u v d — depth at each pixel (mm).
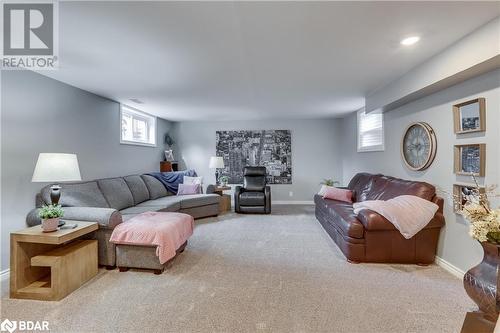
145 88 3439
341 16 1715
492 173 2006
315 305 1917
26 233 2070
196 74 2896
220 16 1706
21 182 2572
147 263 2484
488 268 1500
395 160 3617
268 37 2016
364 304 1930
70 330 1648
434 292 2100
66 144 3166
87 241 2453
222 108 4863
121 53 2297
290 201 6383
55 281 1995
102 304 1942
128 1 1524
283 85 3361
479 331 1150
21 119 2580
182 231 2865
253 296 2047
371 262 2701
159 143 5840
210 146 6488
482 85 2098
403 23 1812
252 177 5711
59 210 2219
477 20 1773
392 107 3529
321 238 3566
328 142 6301
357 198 4016
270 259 2822
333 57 2424
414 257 2654
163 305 1924
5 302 1980
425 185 2725
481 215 1361
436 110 2689
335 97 4035
